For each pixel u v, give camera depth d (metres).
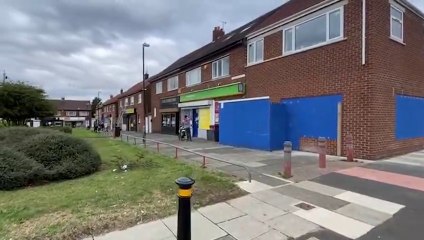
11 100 28.53
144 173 8.41
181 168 9.09
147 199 6.03
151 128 36.59
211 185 6.91
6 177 7.30
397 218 5.05
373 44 10.68
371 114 10.55
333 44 11.96
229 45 18.88
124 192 6.47
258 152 13.16
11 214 5.28
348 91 11.32
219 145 16.91
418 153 12.16
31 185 7.81
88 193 6.46
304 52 13.30
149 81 36.78
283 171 8.60
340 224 4.88
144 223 5.01
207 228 4.81
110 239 4.43
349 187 6.92
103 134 32.25
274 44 15.19
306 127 13.12
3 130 10.45
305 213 5.37
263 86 15.97
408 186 6.89
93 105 103.56
